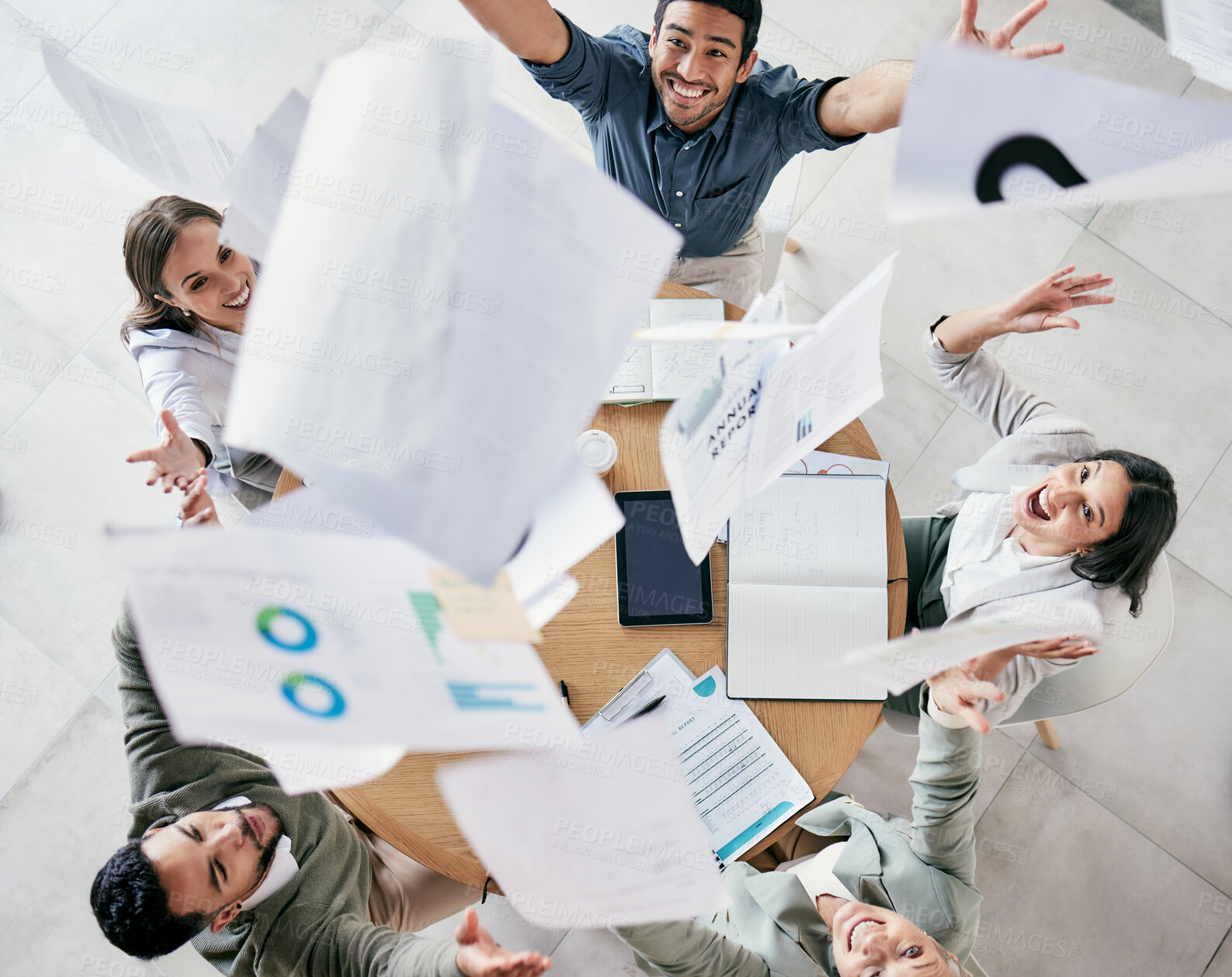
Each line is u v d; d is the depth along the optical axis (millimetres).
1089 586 1411
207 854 1237
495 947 1142
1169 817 1879
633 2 2287
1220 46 746
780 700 1293
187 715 705
